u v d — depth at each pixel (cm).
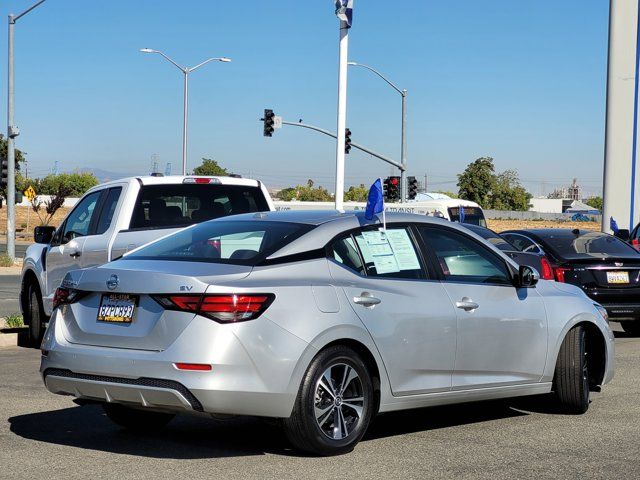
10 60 3192
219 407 581
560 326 779
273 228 673
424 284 695
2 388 885
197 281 592
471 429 733
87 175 12606
